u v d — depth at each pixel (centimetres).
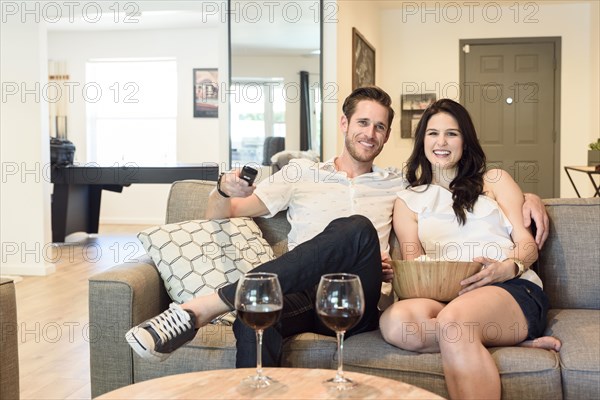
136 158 918
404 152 748
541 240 230
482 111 740
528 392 187
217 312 194
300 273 199
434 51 740
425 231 236
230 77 519
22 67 565
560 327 212
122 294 216
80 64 907
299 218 249
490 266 211
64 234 727
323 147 507
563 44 723
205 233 242
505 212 235
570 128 727
